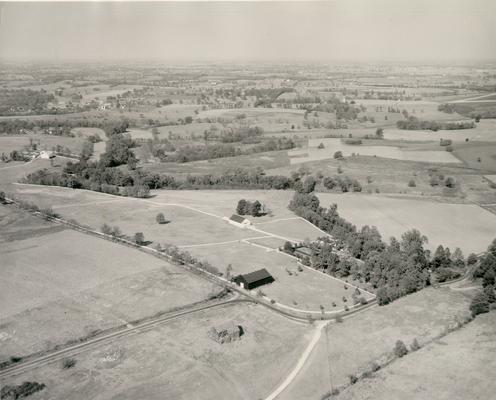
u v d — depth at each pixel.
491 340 118.69
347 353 117.75
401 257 156.75
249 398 104.44
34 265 164.75
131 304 141.12
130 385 108.50
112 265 165.50
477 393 100.50
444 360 111.69
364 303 143.38
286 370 113.00
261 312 138.38
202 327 130.38
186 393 105.94
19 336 126.12
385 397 100.75
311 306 141.62
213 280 156.38
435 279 156.00
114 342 124.06
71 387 108.00
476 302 131.25
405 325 128.25
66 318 134.12
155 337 126.00
